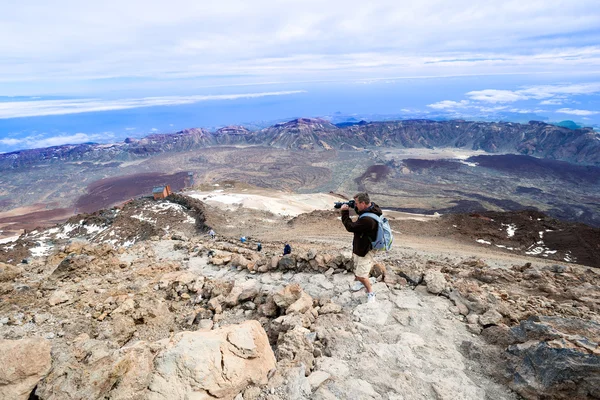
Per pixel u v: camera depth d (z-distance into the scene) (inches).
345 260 422.9
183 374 190.4
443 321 291.9
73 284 445.4
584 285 420.8
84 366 197.3
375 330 280.7
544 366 203.8
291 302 328.2
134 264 579.8
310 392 200.4
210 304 377.4
